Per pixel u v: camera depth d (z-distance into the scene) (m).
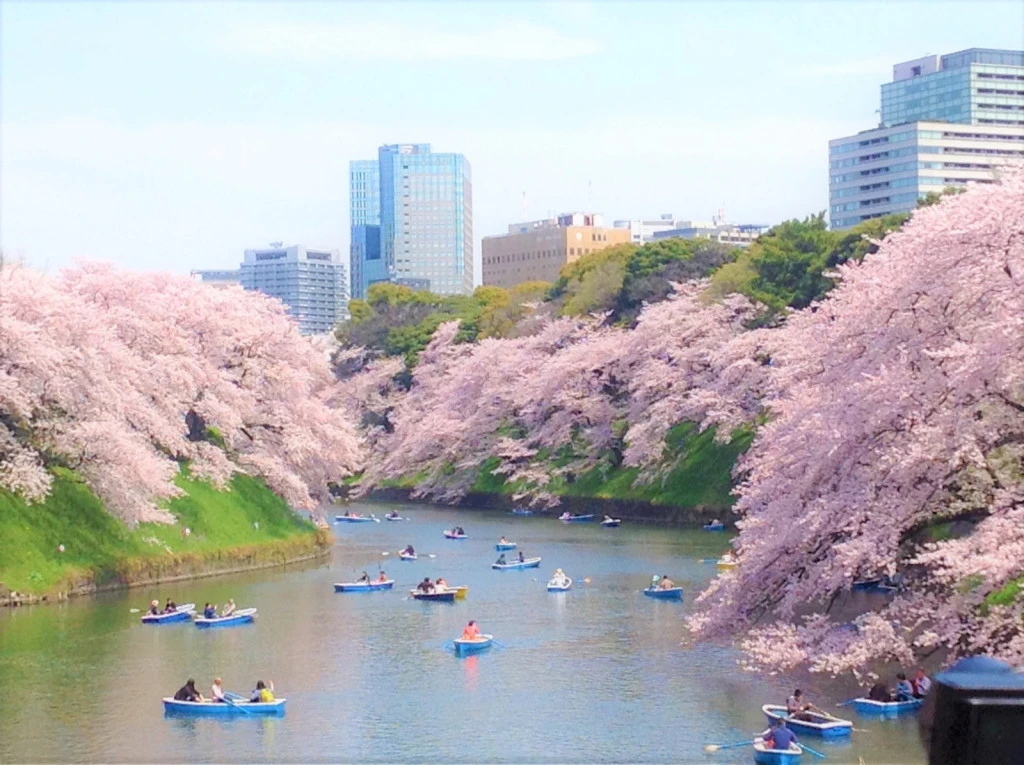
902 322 34.69
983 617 31.25
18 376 56.69
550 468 111.94
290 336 87.12
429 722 36.25
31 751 33.38
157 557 63.44
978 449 30.62
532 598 60.56
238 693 40.12
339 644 48.88
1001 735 8.00
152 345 73.94
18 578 54.91
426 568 72.94
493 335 139.12
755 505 38.91
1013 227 31.92
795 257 93.81
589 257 139.38
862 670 38.97
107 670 43.56
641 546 80.50
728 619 36.22
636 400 101.56
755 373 87.56
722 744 32.72
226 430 75.06
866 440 33.91
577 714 36.75
